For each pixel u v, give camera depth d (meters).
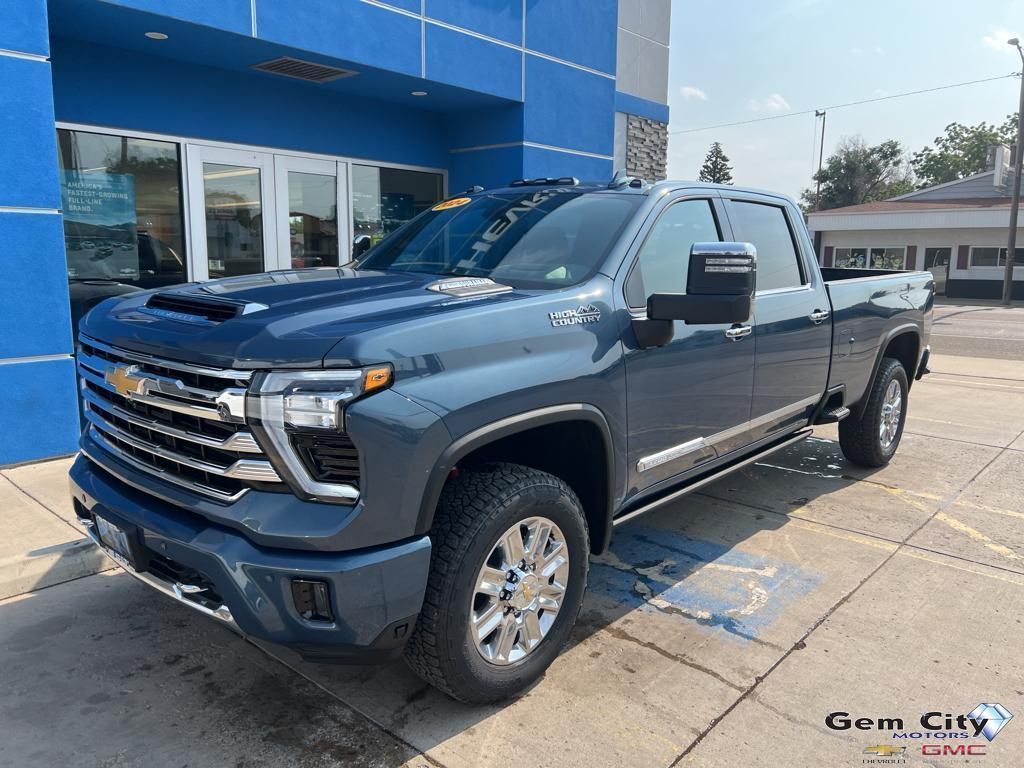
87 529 3.05
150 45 6.80
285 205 8.41
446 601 2.51
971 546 4.45
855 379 5.20
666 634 3.41
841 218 36.44
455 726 2.75
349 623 2.29
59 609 3.62
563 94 9.88
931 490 5.50
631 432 3.23
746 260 2.91
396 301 2.71
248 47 6.90
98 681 3.03
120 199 7.12
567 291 3.02
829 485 5.62
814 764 2.55
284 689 2.98
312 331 2.34
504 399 2.60
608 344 3.06
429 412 2.38
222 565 2.30
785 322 4.27
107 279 7.12
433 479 2.41
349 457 2.29
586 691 2.96
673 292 3.58
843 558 4.27
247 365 2.28
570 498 2.92
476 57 8.66
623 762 2.55
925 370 6.47
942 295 34.75
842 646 3.31
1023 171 36.66
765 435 4.36
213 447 2.38
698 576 4.03
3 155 5.18
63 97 6.61
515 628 2.81
